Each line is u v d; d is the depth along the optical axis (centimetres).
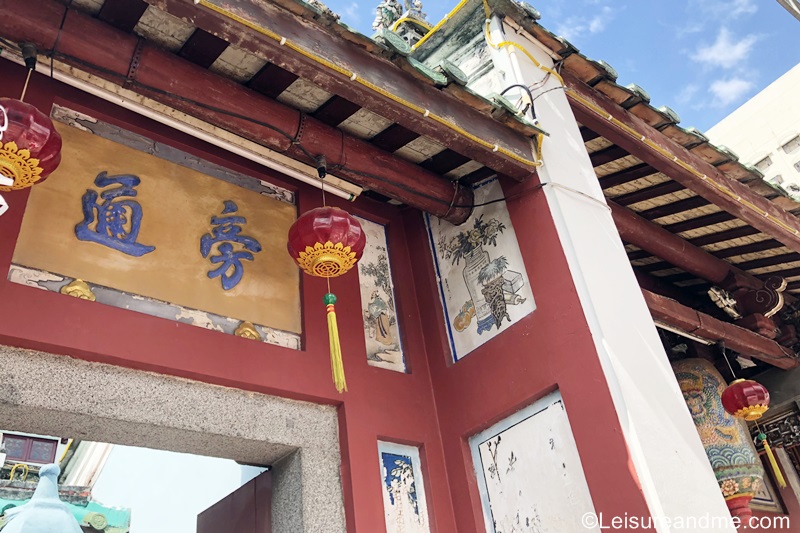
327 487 429
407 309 546
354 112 455
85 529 873
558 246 468
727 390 612
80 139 437
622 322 440
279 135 435
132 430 386
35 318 363
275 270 489
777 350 721
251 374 427
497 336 487
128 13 369
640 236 682
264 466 454
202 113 407
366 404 470
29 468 827
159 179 462
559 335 446
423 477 474
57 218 404
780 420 756
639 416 399
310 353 465
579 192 500
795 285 782
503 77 563
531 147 500
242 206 496
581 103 576
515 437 456
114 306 397
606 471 395
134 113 462
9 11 340
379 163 486
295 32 376
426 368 525
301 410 446
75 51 361
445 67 444
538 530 423
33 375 356
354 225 411
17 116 313
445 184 525
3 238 374
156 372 396
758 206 657
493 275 509
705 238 727
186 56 401
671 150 607
